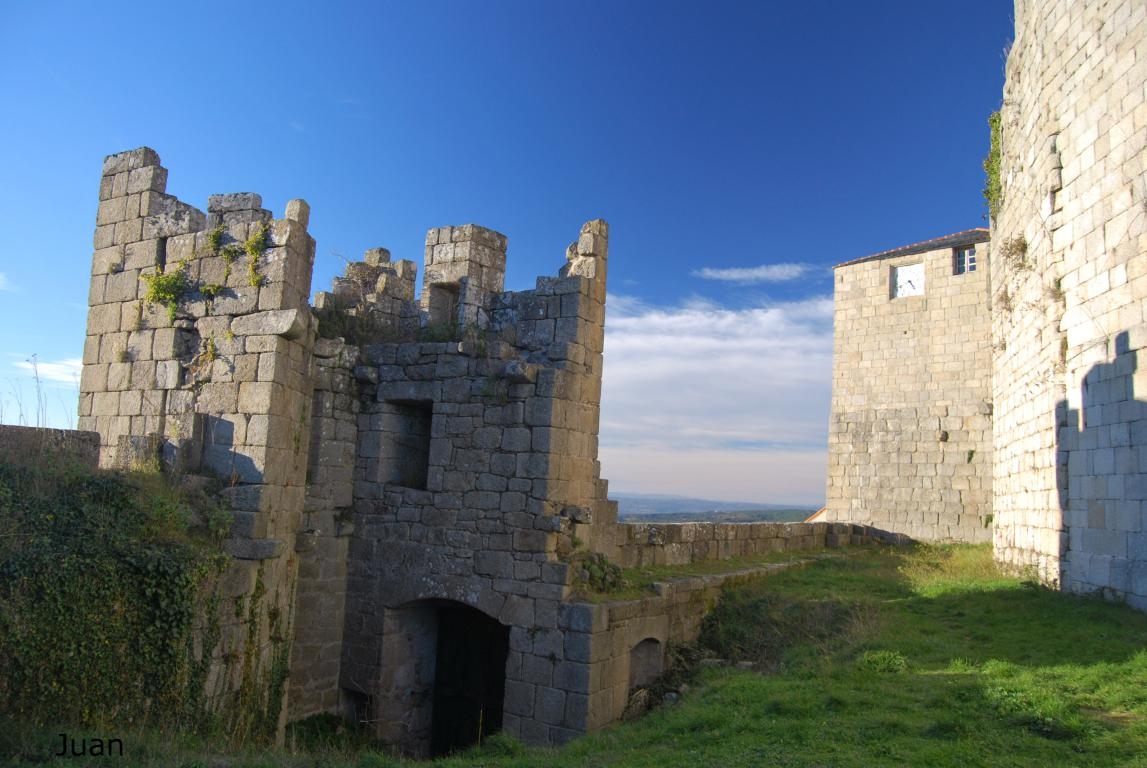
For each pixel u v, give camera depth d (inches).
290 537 484.1
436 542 542.0
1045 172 619.8
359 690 555.8
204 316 489.4
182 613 366.0
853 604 595.5
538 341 552.1
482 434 534.9
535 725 480.7
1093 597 523.8
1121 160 505.4
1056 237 597.3
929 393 1146.7
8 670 312.5
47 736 298.4
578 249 568.4
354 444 586.9
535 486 509.0
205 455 467.8
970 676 384.5
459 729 585.3
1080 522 549.3
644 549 621.9
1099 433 523.8
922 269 1176.8
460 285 587.5
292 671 528.4
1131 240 490.9
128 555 357.4
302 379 499.5
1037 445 645.3
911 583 700.7
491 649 588.1
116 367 513.7
